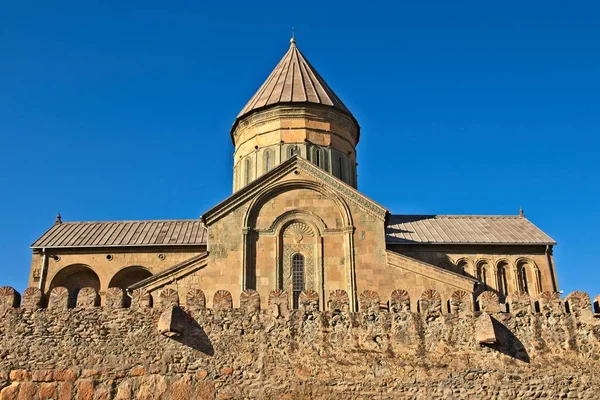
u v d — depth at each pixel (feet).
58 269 107.86
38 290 66.33
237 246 92.07
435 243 105.70
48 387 61.98
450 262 105.91
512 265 106.42
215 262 90.94
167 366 62.59
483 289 104.88
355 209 94.48
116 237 112.47
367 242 92.48
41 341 63.87
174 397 61.52
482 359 62.75
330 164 112.57
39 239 111.96
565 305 65.57
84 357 63.16
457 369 62.34
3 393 61.72
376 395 61.41
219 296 65.77
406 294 65.82
